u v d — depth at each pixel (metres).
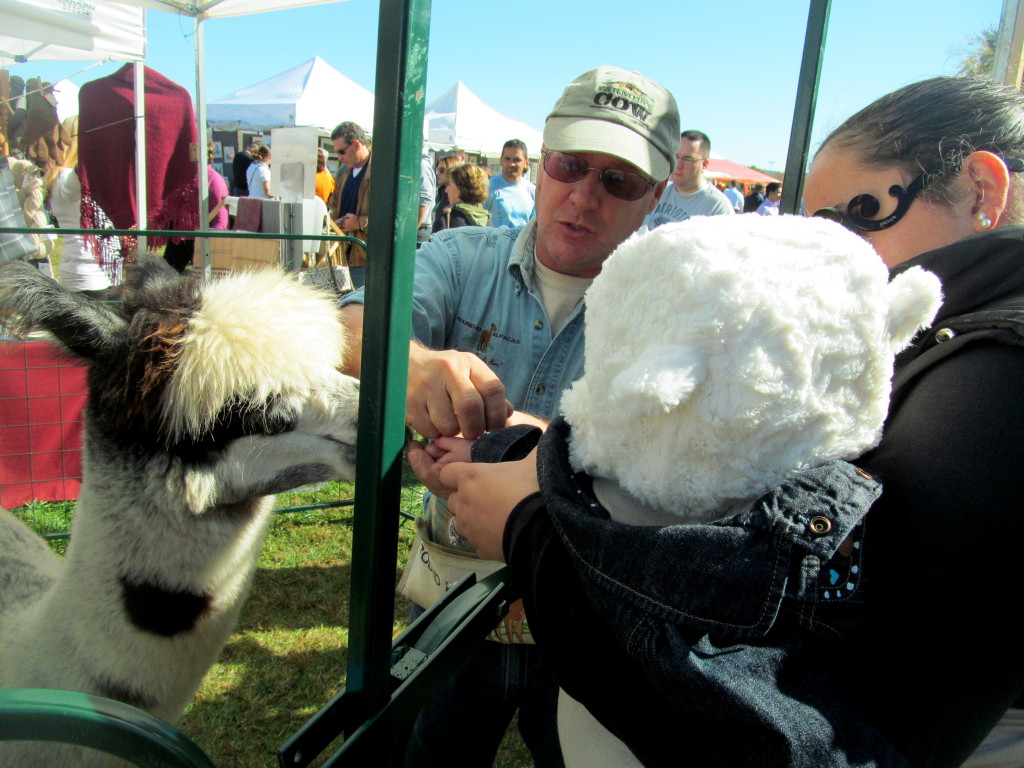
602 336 0.89
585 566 0.84
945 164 1.03
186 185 8.02
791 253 0.78
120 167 7.42
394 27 0.76
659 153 1.83
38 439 4.22
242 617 3.71
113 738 0.85
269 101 14.74
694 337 0.77
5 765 1.59
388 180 0.81
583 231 1.80
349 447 1.75
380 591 0.94
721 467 0.80
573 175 1.78
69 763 1.60
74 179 7.54
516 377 1.93
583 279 1.92
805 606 0.77
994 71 2.94
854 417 0.81
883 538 0.81
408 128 0.80
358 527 0.93
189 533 1.73
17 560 2.22
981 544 0.74
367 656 0.95
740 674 0.74
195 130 7.89
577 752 1.14
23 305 1.60
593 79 1.81
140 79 7.44
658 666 0.75
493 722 2.01
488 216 7.57
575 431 1.02
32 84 7.79
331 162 14.74
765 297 0.75
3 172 6.55
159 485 1.70
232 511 1.82
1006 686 0.77
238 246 6.09
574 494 0.92
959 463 0.76
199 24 7.41
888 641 0.80
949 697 0.76
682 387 0.73
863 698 0.82
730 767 0.75
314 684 3.26
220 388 1.65
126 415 1.68
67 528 4.18
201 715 3.04
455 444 1.30
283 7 6.99
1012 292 0.89
